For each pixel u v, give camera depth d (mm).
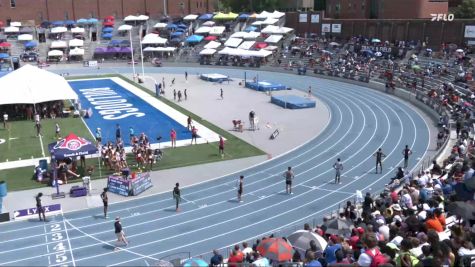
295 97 60219
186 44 103250
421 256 13078
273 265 16359
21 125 49812
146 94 66000
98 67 93875
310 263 14062
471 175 21672
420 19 76125
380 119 51094
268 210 29094
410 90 61125
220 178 34938
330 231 20062
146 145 38750
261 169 36750
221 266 17938
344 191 31797
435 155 34969
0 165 37281
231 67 92250
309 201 30328
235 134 46000
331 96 64000
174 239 25406
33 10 112875
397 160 37719
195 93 66562
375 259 12875
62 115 53469
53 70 90000
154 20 114000
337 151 40719
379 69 72312
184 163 38031
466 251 13688
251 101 61031
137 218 28250
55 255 23797
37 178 34000
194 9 129000
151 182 33969
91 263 22938
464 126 40125
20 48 99750
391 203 23078
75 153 33594
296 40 93500
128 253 23906
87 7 117750
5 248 24609
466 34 70312
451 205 17672
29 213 28719
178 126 48938
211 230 26453
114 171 36156
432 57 70312
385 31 82250
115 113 54844
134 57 100375
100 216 28609
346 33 89375
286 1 130500
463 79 56719
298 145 42625
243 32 98938
